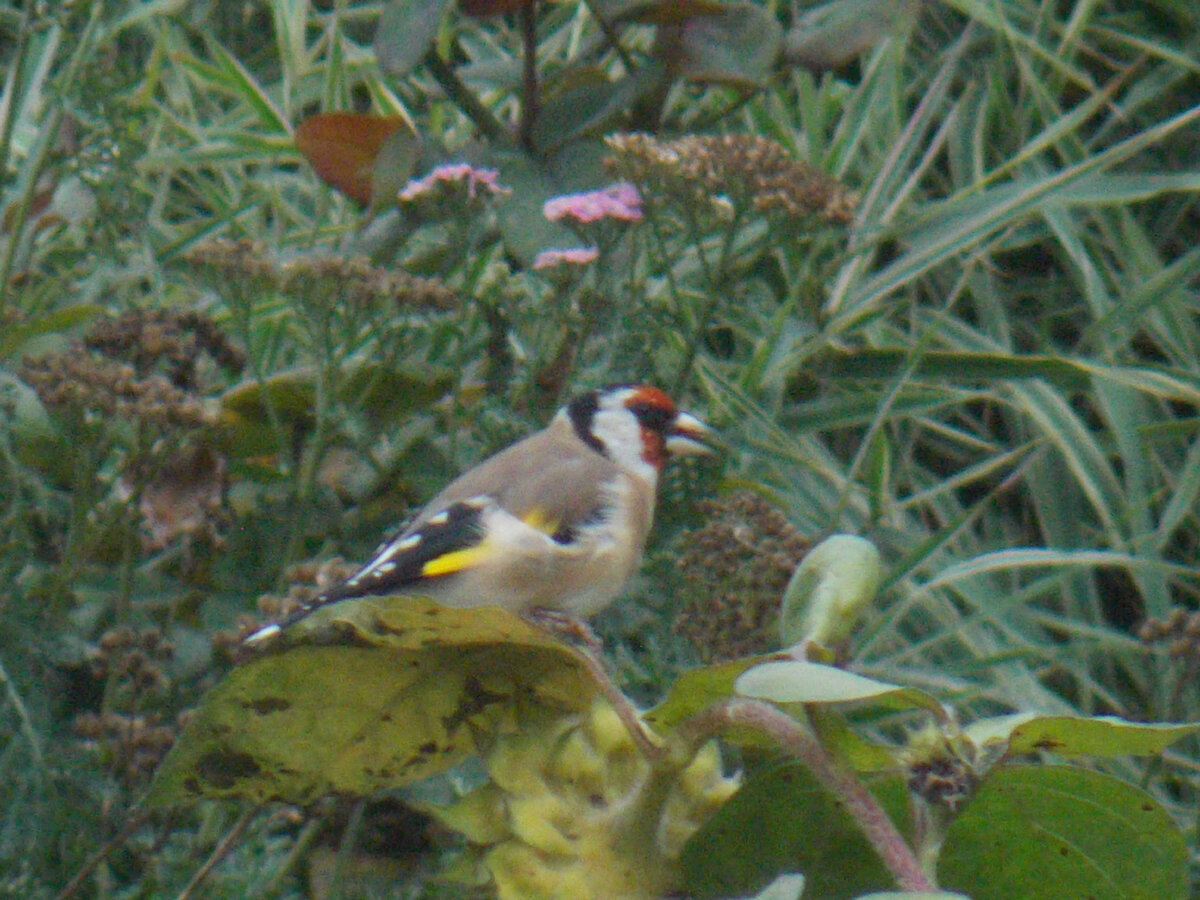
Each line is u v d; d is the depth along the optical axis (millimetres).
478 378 7086
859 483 9102
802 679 3029
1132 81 10281
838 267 8664
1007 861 3510
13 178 7863
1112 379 8516
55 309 7191
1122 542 8289
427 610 3516
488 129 8133
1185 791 8055
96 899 5102
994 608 8336
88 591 6168
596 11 7711
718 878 3639
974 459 9508
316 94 10188
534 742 3648
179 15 9008
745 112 9773
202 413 5590
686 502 6879
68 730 5285
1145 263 9461
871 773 3584
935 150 9398
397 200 7320
